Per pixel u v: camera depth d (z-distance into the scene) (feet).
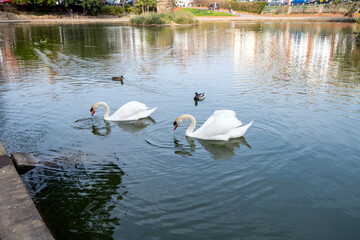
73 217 20.02
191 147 29.58
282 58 76.43
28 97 43.73
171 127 34.19
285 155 27.76
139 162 26.76
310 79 54.65
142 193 22.40
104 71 61.72
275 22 203.72
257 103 41.14
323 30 148.77
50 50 87.76
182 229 18.89
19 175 23.08
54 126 33.86
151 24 175.63
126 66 66.80
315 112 37.73
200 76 57.36
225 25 181.27
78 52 85.05
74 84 51.31
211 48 92.94
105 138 31.30
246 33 136.05
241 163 26.55
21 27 154.92
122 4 267.39
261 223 19.47
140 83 52.29
